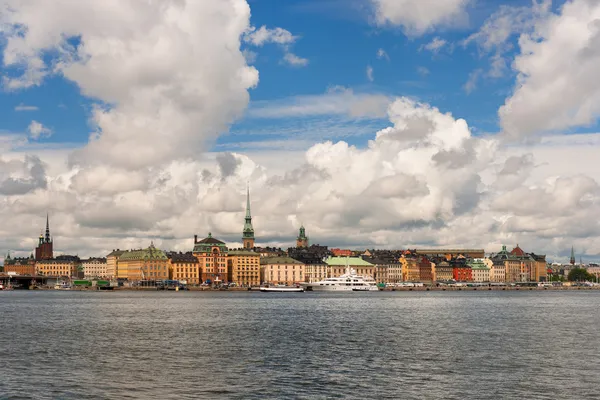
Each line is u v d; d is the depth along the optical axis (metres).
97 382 77.44
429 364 88.62
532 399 69.06
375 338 119.06
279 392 72.06
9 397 69.94
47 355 97.88
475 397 69.81
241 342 113.44
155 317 173.25
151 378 79.69
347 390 72.81
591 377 79.69
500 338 118.81
